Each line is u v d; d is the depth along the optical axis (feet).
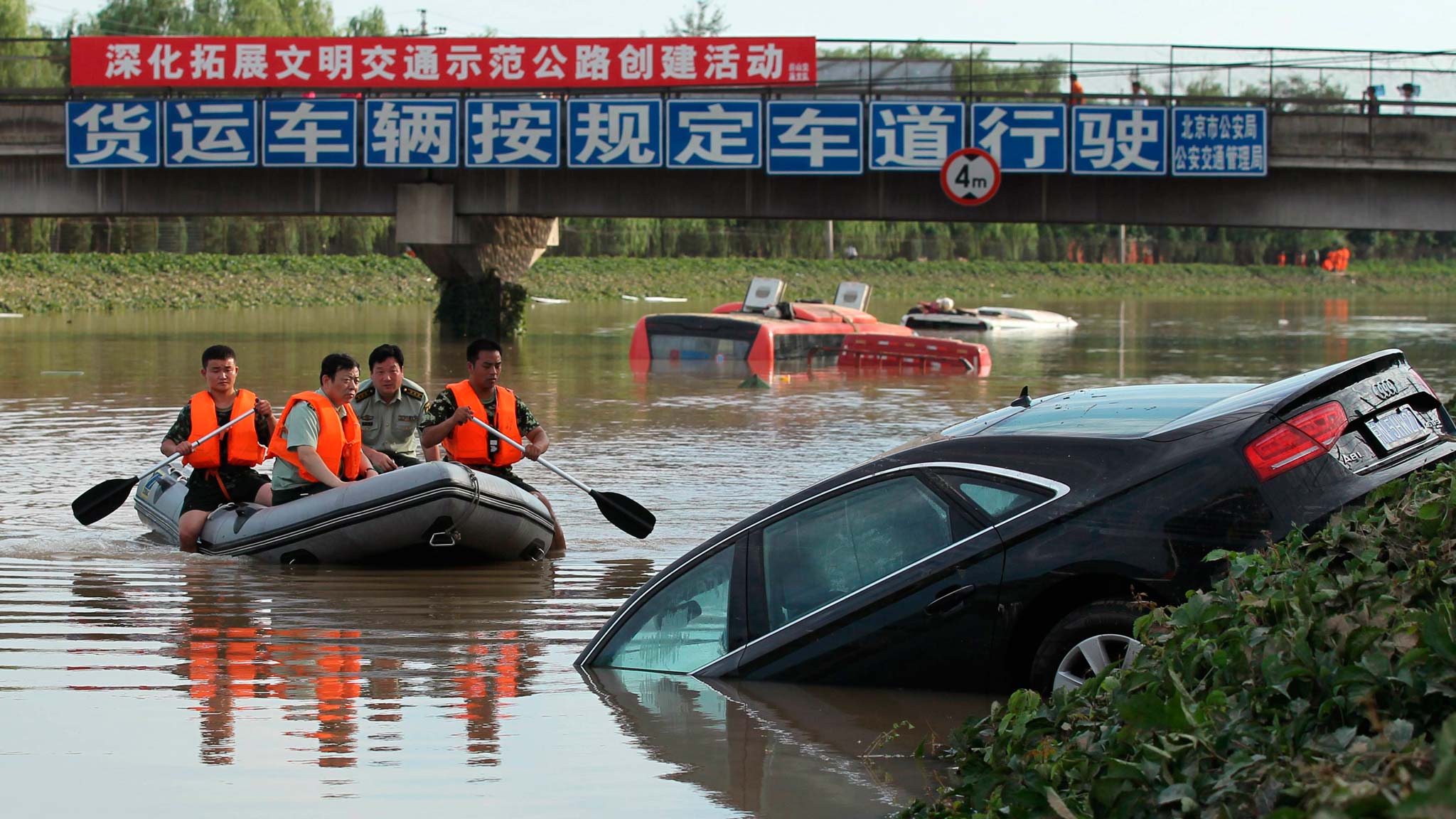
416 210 103.91
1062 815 11.60
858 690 18.95
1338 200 95.55
